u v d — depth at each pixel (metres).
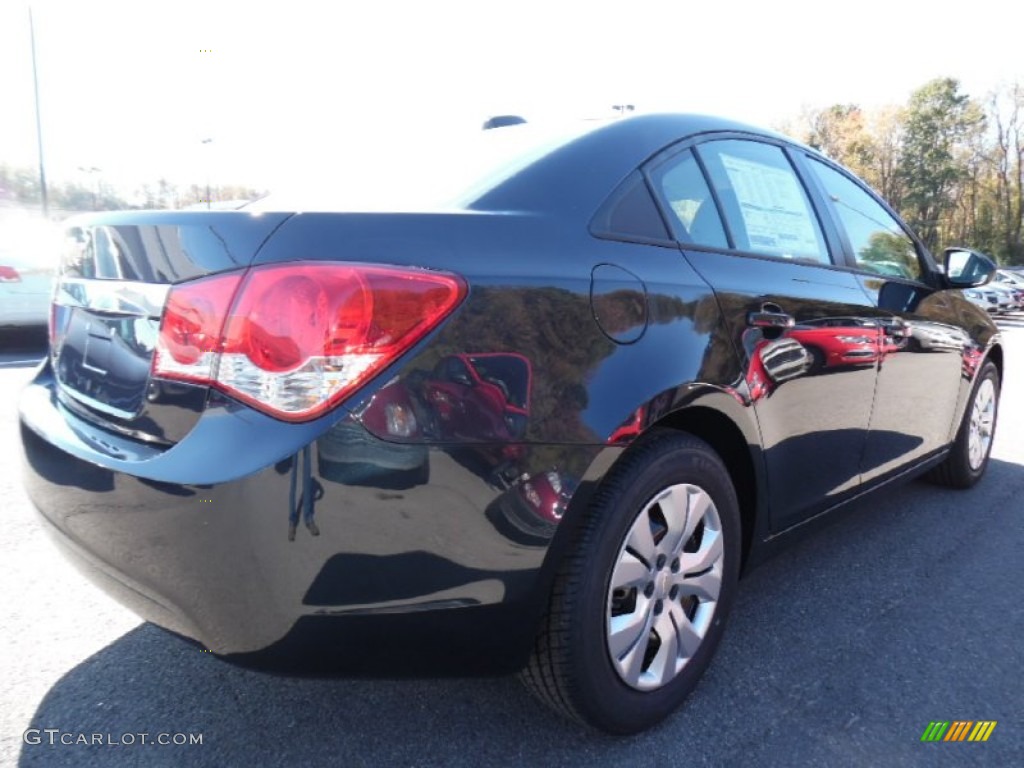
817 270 2.64
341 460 1.44
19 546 3.10
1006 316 24.61
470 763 1.89
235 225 1.54
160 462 1.48
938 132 49.44
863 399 2.74
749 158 2.58
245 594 1.46
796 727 2.06
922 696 2.21
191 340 1.51
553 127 2.27
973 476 4.10
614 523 1.78
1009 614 2.72
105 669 2.26
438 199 1.89
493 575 1.59
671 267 2.01
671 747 1.97
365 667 1.60
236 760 1.89
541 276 1.70
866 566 3.12
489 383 1.57
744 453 2.20
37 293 8.91
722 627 2.21
